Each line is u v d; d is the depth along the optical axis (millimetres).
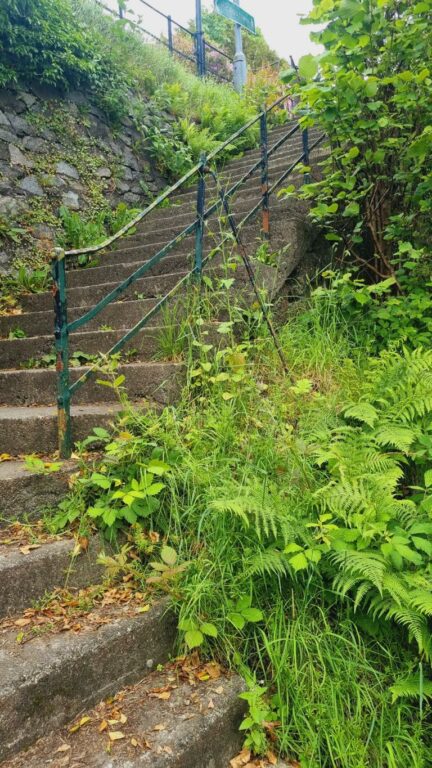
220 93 8945
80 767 1431
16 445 2621
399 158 3654
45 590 1941
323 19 3215
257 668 1950
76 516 2162
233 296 3520
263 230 4023
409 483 2662
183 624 1868
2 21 5004
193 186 6996
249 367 3066
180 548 2129
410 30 3320
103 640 1729
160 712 1660
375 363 3068
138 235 5438
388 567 1979
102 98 6270
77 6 6934
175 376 2875
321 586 2070
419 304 3422
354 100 3338
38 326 4254
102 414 2609
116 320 3896
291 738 1760
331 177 3773
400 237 3771
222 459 2438
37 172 5398
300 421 2758
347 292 3670
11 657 1608
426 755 1758
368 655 1997
